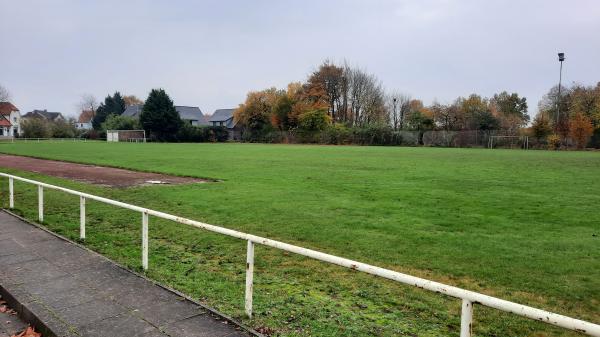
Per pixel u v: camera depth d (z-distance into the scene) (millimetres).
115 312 4566
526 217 9992
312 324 4410
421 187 14977
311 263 6602
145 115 72500
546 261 6754
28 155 31375
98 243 7668
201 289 5426
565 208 11133
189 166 23094
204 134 75688
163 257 6863
